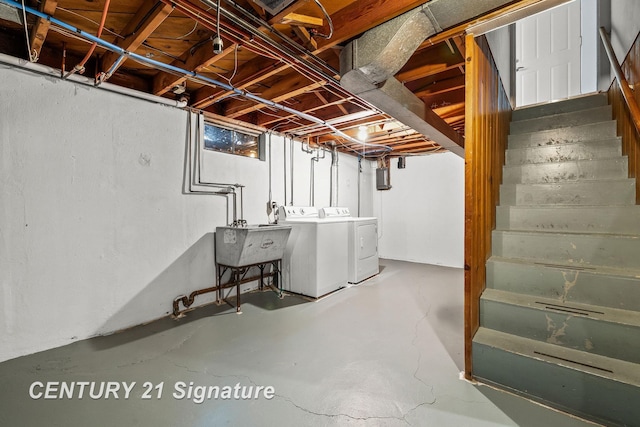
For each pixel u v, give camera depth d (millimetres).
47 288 2240
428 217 5855
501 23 1709
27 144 2133
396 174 6258
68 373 1948
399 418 1538
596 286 1792
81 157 2395
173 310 3006
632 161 2195
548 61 4453
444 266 5531
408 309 3176
